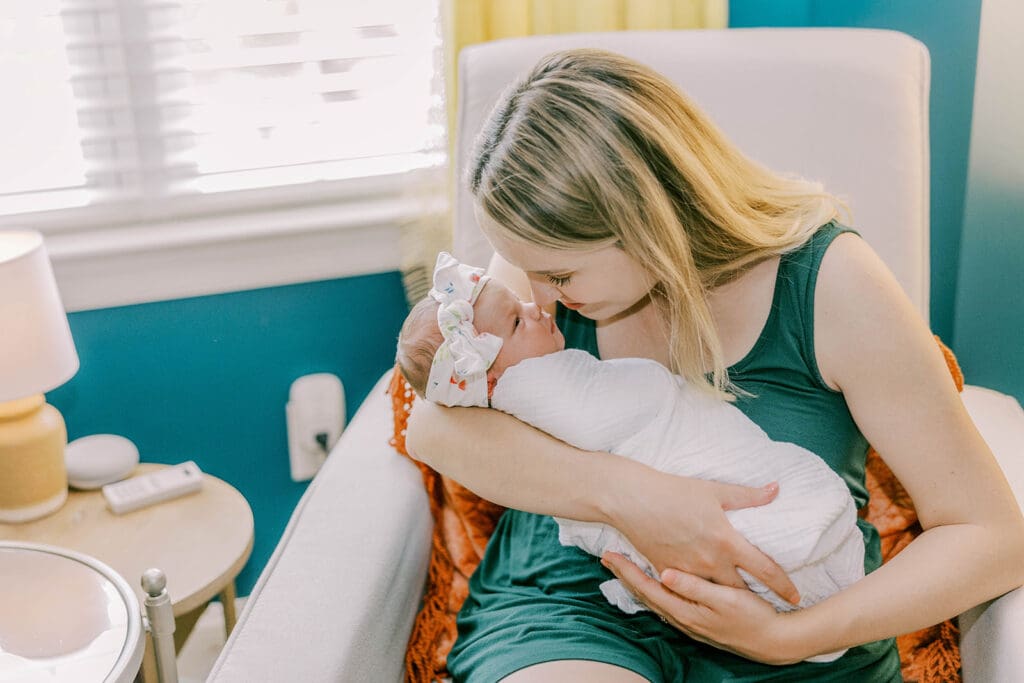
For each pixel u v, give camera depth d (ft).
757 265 3.82
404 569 4.32
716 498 3.59
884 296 3.64
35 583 4.18
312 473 6.81
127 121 6.14
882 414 3.63
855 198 4.99
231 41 6.16
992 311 5.75
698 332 3.67
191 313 6.42
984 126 5.75
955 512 3.58
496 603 4.18
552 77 3.52
